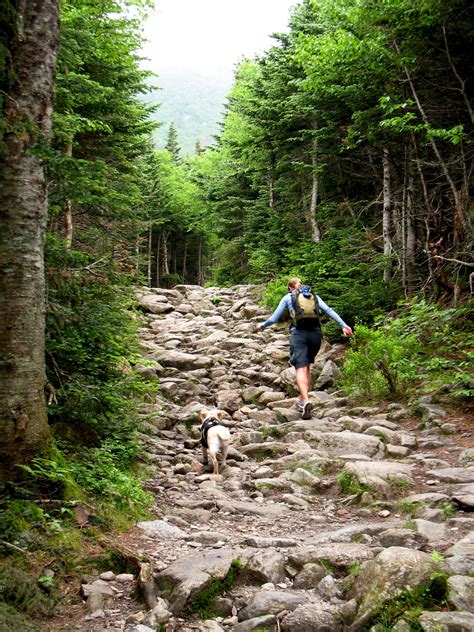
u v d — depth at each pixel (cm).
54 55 413
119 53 1122
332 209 1605
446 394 736
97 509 388
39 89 397
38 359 393
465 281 998
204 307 1748
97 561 336
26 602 285
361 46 962
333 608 284
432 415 682
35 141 391
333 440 625
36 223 393
